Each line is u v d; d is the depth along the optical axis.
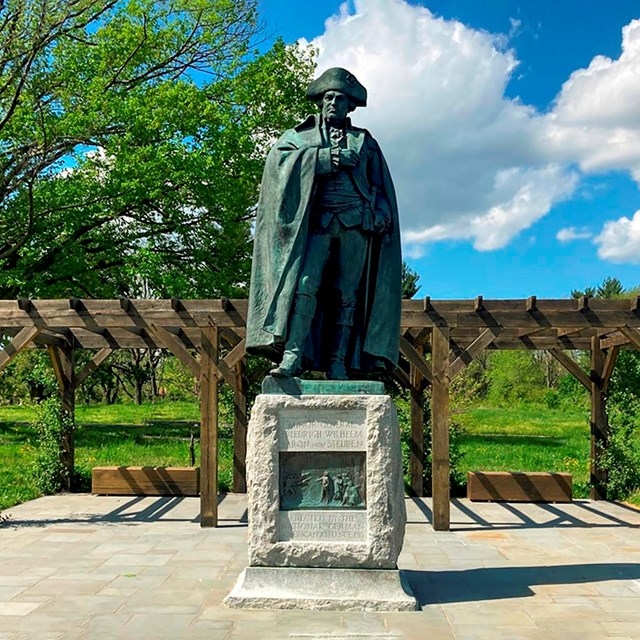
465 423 17.81
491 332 10.15
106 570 7.30
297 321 5.80
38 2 17.16
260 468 5.70
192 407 38.75
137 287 22.34
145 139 18.56
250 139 19.59
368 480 5.67
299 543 5.64
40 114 17.92
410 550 8.59
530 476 12.95
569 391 38.25
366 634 5.04
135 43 20.52
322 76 6.11
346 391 5.77
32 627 5.30
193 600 6.04
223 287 19.89
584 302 9.99
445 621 5.41
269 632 5.07
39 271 19.28
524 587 6.56
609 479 13.34
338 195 5.90
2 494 12.94
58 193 18.45
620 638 5.11
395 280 6.14
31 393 27.84
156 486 13.30
